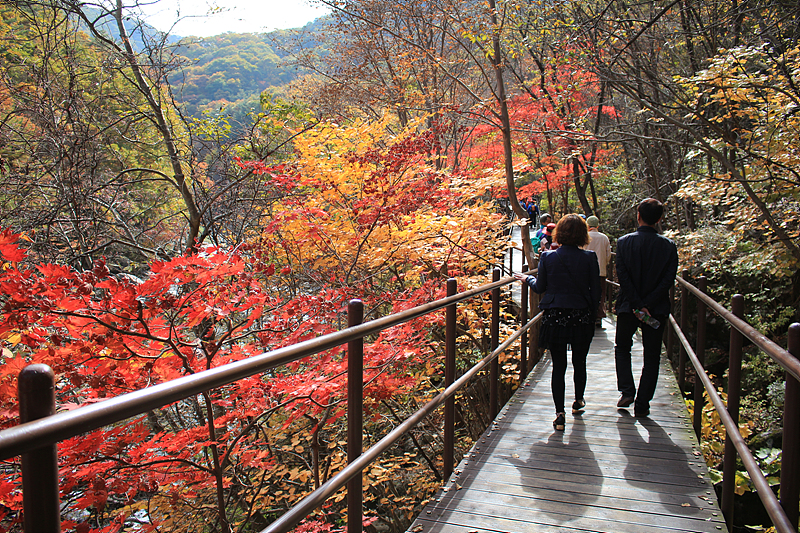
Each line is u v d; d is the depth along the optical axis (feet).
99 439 10.61
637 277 16.01
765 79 24.81
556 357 15.58
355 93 50.08
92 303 11.17
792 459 6.29
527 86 45.09
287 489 22.41
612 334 30.63
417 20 44.16
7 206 25.73
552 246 17.74
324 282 25.64
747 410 30.40
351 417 8.39
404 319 9.68
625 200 63.82
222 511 13.15
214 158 30.68
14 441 2.96
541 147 50.39
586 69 31.83
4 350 10.61
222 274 12.48
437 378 32.76
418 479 26.53
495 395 16.84
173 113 32.65
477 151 50.90
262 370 5.71
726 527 10.28
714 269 34.19
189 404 21.61
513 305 32.78
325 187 24.17
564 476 12.59
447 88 51.31
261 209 29.12
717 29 33.40
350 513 8.38
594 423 16.20
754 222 30.50
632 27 31.91
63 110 27.40
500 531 10.21
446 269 26.78
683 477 12.46
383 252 25.22
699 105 29.58
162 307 11.93
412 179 25.49
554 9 30.63
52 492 3.30
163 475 12.62
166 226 37.99
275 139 31.55
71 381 11.33
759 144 28.40
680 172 46.21
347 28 47.65
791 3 28.45
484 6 32.89
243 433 13.29
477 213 26.86
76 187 26.35
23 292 10.11
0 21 28.40
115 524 11.71
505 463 13.38
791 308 35.68
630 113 51.83
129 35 27.68
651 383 16.35
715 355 42.09
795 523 6.29
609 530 10.23
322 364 14.82
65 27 27.73
